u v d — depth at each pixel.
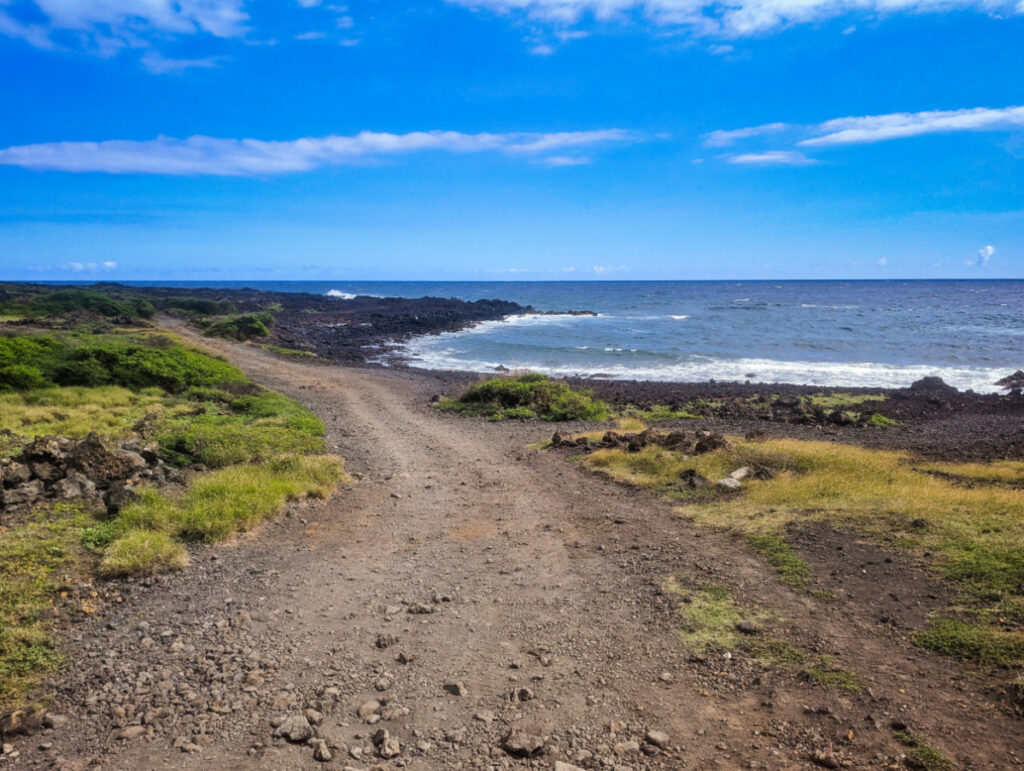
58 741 4.80
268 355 45.25
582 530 10.55
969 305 109.19
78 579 7.94
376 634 6.67
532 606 7.37
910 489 11.44
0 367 23.33
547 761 4.50
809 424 25.64
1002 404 29.30
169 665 5.95
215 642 6.45
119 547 8.54
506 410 26.22
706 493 12.29
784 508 10.66
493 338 63.00
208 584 8.07
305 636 6.62
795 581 7.55
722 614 6.80
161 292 122.38
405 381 35.94
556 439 18.75
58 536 9.23
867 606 6.74
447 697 5.39
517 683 5.60
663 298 144.38
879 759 4.33
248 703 5.28
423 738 4.80
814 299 135.50
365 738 4.81
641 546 9.42
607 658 6.02
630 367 44.25
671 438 16.47
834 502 10.69
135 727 4.91
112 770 4.42
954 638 5.84
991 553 7.66
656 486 13.27
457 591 7.91
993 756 4.28
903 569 7.61
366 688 5.55
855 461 13.80
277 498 11.47
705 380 38.94
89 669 5.89
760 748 4.55
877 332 62.84
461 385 34.69
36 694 5.46
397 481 14.50
